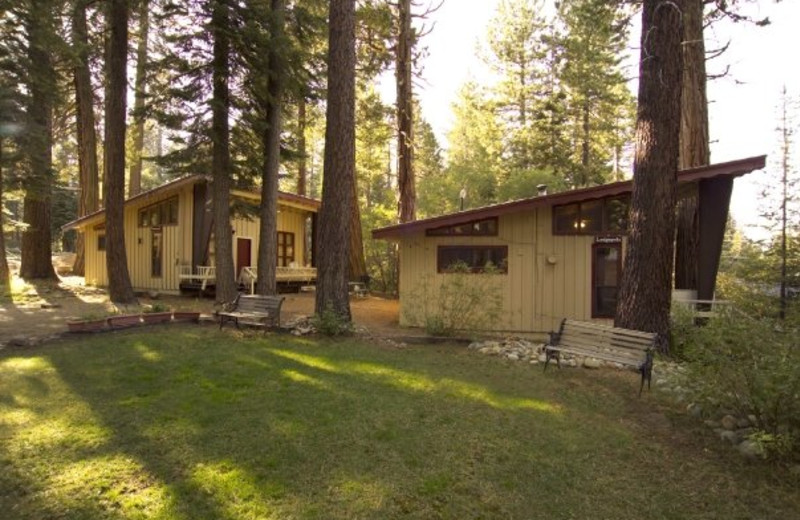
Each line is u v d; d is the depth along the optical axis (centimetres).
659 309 820
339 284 1020
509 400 580
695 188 1135
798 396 413
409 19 1889
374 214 2434
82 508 334
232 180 1408
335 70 1028
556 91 3091
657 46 824
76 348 788
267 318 991
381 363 743
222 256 1348
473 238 1178
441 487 374
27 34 1277
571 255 1153
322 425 486
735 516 350
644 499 368
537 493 371
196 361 714
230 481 373
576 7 1961
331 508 341
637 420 523
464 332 1007
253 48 1261
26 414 501
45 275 1861
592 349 696
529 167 3030
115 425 475
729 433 473
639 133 848
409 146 1916
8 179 1420
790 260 1598
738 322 494
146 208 1875
